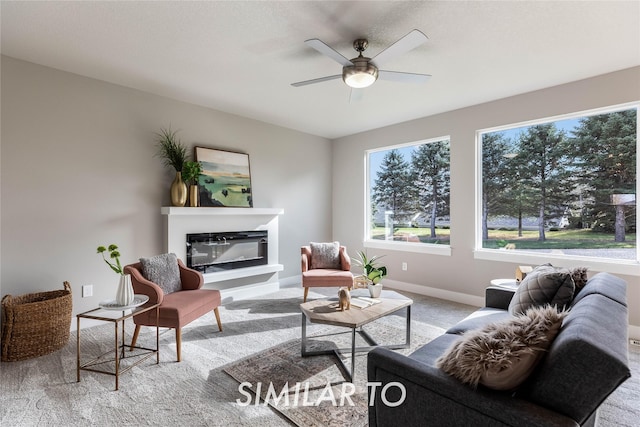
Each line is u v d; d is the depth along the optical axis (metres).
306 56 2.74
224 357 2.53
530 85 3.35
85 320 3.12
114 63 2.88
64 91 3.02
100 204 3.24
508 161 3.83
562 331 1.13
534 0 1.99
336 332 3.06
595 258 3.20
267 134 4.74
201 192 3.94
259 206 4.64
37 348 2.51
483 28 2.30
